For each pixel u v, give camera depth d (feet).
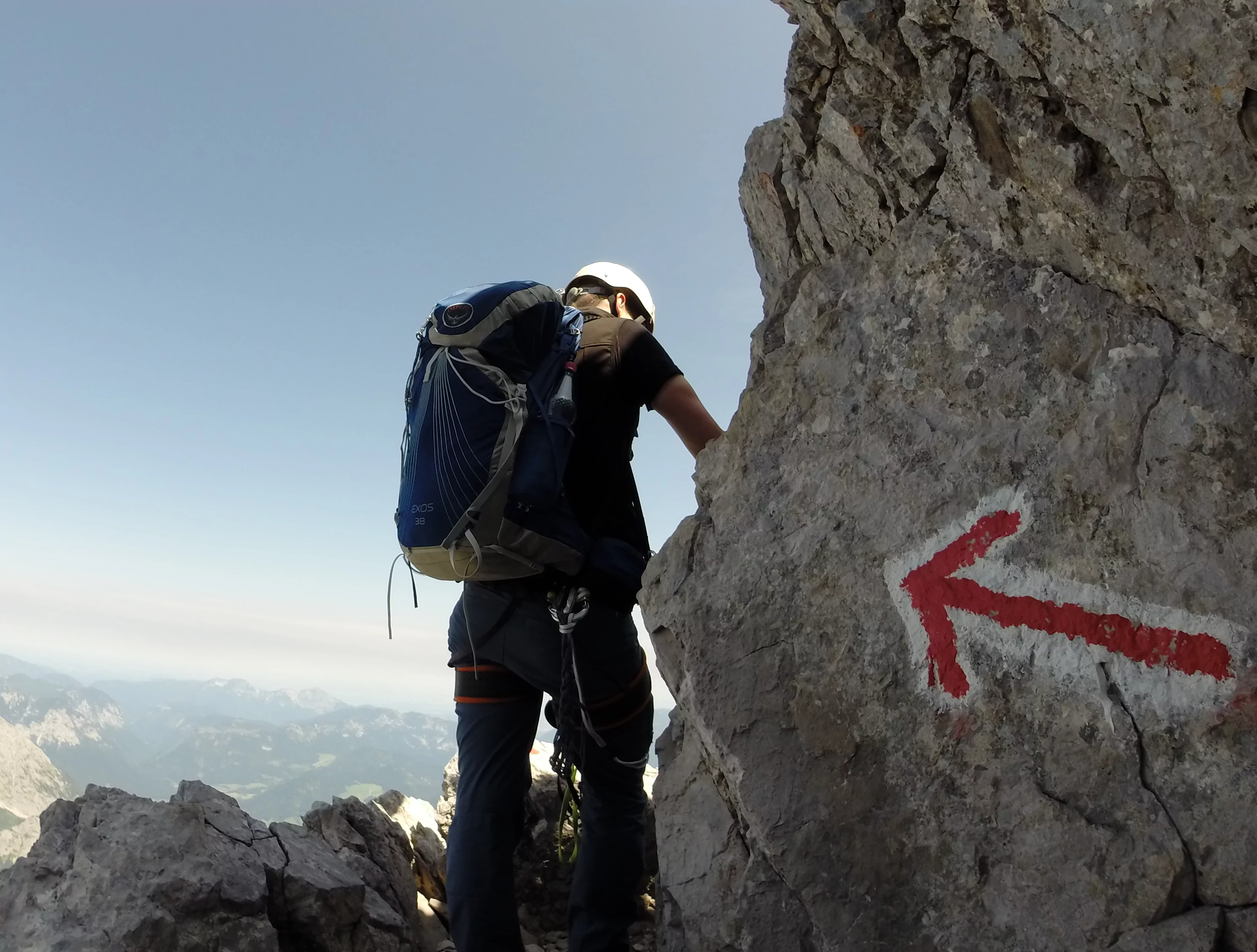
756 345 10.11
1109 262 6.64
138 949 8.32
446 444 7.73
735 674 7.64
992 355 7.18
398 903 12.10
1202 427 6.12
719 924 7.55
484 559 7.64
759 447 8.27
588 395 8.42
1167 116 5.86
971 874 6.26
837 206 9.48
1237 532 5.89
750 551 7.95
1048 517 6.62
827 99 8.96
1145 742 5.94
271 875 10.07
